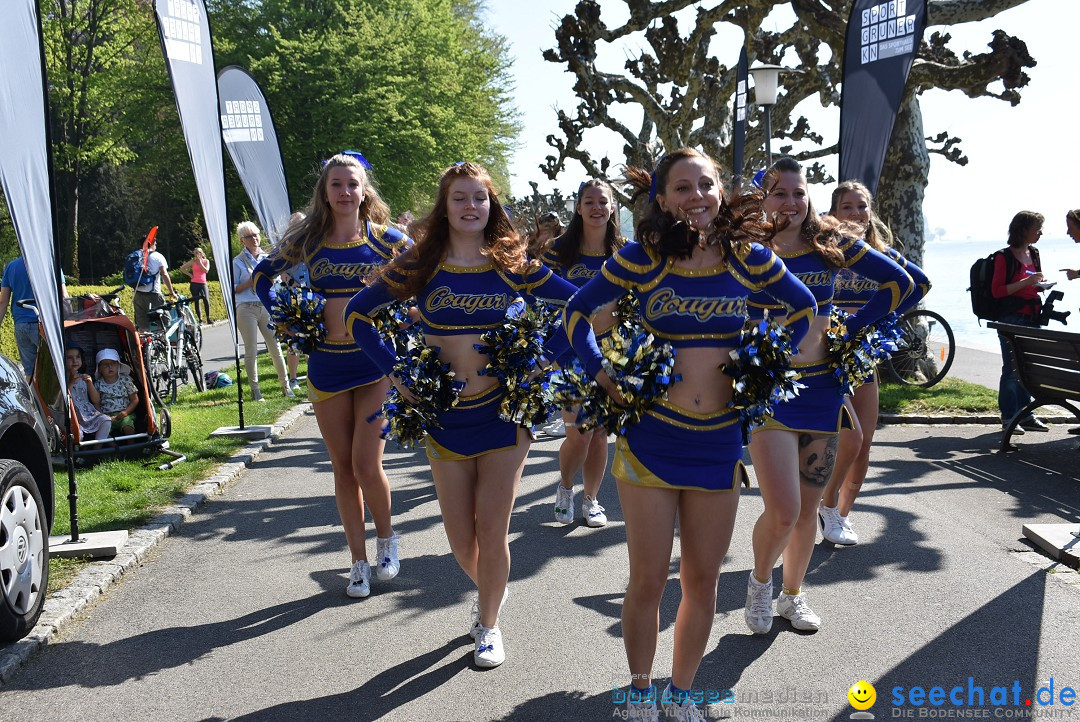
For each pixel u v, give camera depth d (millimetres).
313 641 4082
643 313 3164
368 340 3840
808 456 3977
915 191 11367
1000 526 5598
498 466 3756
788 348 3121
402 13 35312
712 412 3088
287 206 10703
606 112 14555
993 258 8422
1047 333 6910
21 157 4781
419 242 3777
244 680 3699
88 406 7410
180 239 41062
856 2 8344
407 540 5633
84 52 34531
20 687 3664
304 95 33250
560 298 3785
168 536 5742
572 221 5922
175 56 7438
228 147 10297
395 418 3816
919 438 8250
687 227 3029
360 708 3441
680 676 3188
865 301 4965
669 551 3105
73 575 4836
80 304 7910
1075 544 4973
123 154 36250
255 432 8695
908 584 4602
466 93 37219
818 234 4195
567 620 4250
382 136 33125
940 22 11062
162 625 4289
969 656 3744
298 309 4523
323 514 6211
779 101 15469
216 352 17625
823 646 3883
